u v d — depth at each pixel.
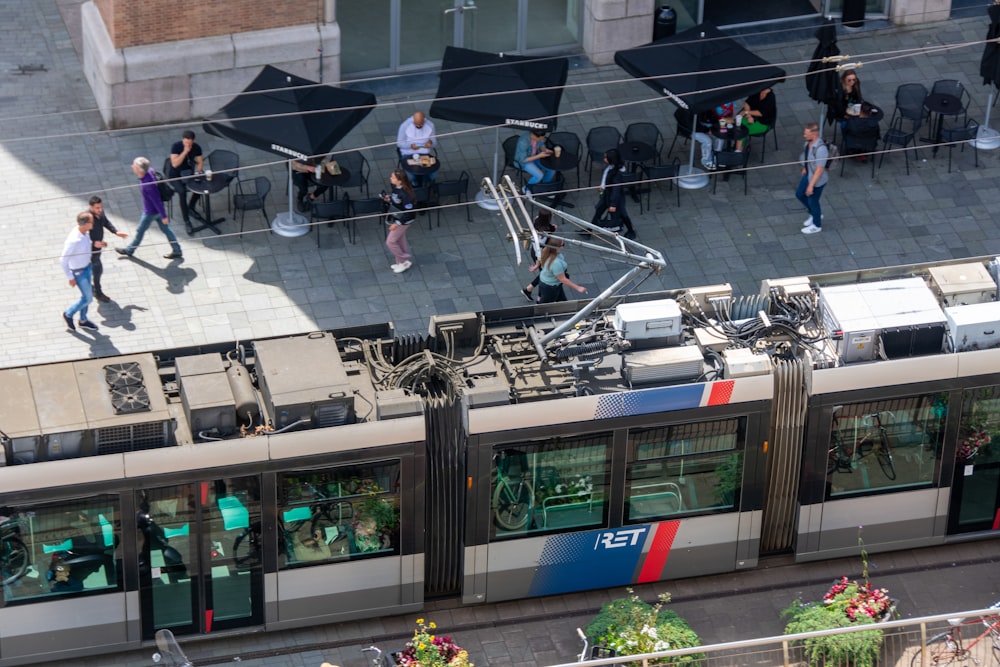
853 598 27.56
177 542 26.53
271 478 26.42
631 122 40.59
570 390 27.61
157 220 35.72
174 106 39.41
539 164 37.09
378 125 40.22
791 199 38.31
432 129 36.91
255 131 35.03
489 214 37.50
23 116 39.47
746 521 28.77
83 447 25.89
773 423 28.27
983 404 28.83
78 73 41.09
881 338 28.55
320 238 36.50
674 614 27.55
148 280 35.03
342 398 26.59
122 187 37.53
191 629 27.28
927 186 38.88
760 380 27.72
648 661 26.23
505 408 26.86
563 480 27.67
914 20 44.19
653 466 27.95
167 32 38.62
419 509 27.33
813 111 41.19
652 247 36.62
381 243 36.53
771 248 36.81
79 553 26.16
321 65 40.25
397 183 34.69
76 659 27.14
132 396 26.30
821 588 29.23
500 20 42.69
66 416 25.94
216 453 26.02
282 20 39.53
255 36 39.41
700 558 28.95
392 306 34.81
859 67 42.66
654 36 42.91
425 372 27.86
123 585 26.56
